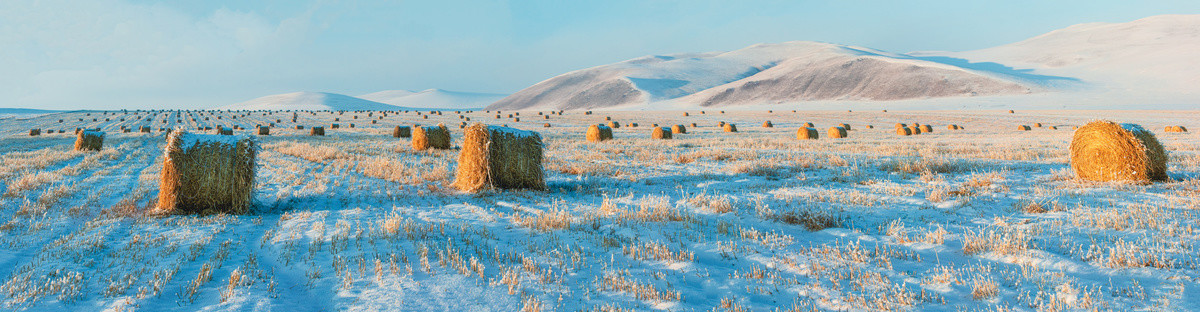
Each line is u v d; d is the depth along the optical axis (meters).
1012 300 3.95
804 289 4.41
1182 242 5.09
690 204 8.77
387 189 11.22
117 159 19.17
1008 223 6.45
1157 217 6.13
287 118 83.00
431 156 19.53
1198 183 8.70
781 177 12.09
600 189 10.84
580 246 6.03
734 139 29.53
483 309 4.14
